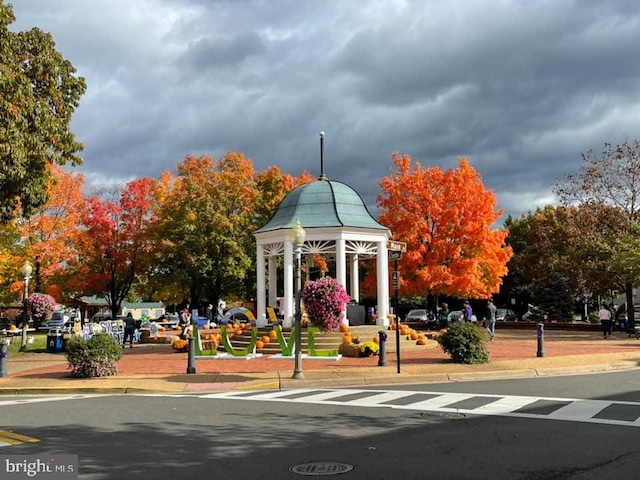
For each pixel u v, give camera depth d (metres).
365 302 52.59
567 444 8.15
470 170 37.56
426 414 10.68
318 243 26.17
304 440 8.62
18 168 20.33
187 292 47.72
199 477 6.76
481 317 55.41
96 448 8.34
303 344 22.91
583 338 31.27
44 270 38.78
